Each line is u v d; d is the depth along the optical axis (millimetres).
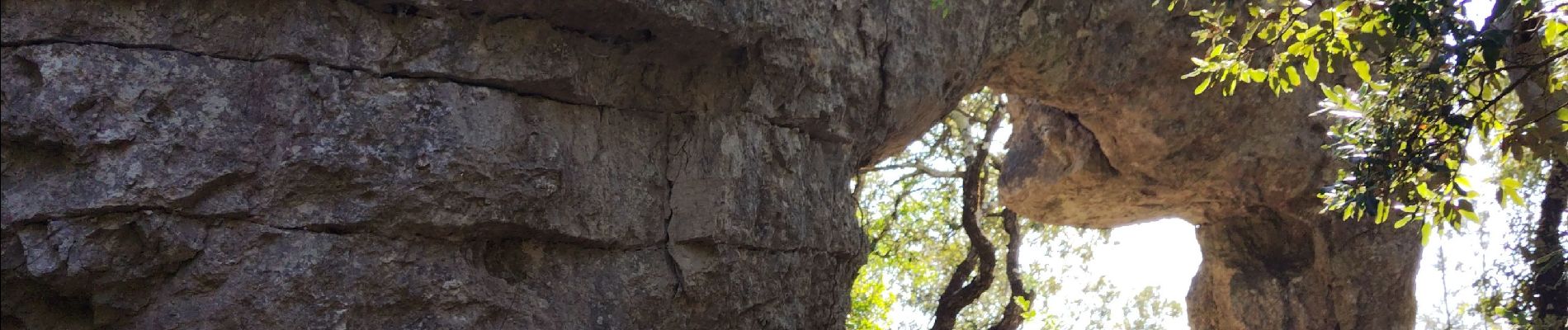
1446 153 5383
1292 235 11102
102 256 3906
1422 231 5438
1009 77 8047
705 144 5273
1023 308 11305
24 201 3830
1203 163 9867
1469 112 5473
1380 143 5254
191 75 4027
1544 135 5359
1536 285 9016
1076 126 10273
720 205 5207
